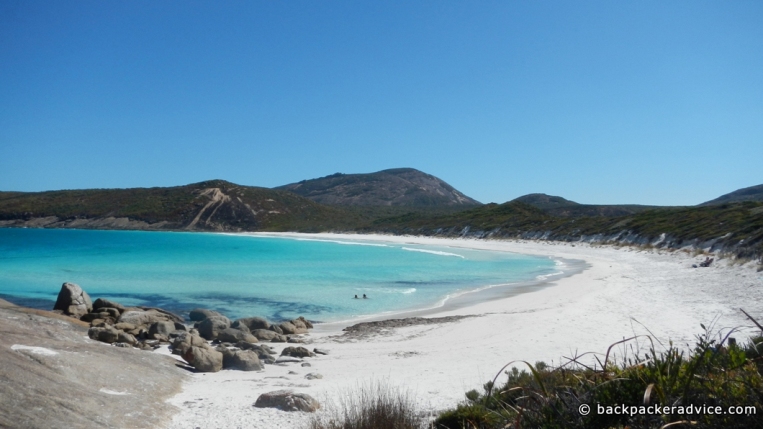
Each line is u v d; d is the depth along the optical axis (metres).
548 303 22.34
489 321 18.42
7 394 7.23
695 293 22.52
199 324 17.83
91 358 9.91
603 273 34.09
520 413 4.61
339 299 26.45
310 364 13.00
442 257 53.44
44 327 12.09
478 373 11.38
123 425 7.40
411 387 10.09
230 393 9.72
